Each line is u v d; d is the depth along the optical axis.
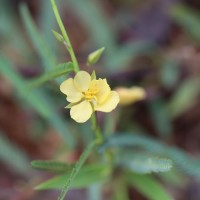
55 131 0.28
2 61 0.24
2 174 0.27
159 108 0.27
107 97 0.18
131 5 0.31
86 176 0.22
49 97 0.26
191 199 0.26
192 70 0.27
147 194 0.22
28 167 0.26
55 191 0.26
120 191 0.23
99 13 0.28
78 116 0.18
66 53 0.29
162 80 0.27
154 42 0.29
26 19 0.22
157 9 0.30
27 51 0.29
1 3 0.30
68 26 0.32
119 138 0.22
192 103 0.27
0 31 0.29
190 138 0.28
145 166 0.21
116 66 0.27
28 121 0.28
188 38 0.29
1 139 0.26
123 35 0.30
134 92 0.23
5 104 0.29
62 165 0.20
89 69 0.27
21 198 0.26
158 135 0.27
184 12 0.27
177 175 0.24
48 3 0.28
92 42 0.29
